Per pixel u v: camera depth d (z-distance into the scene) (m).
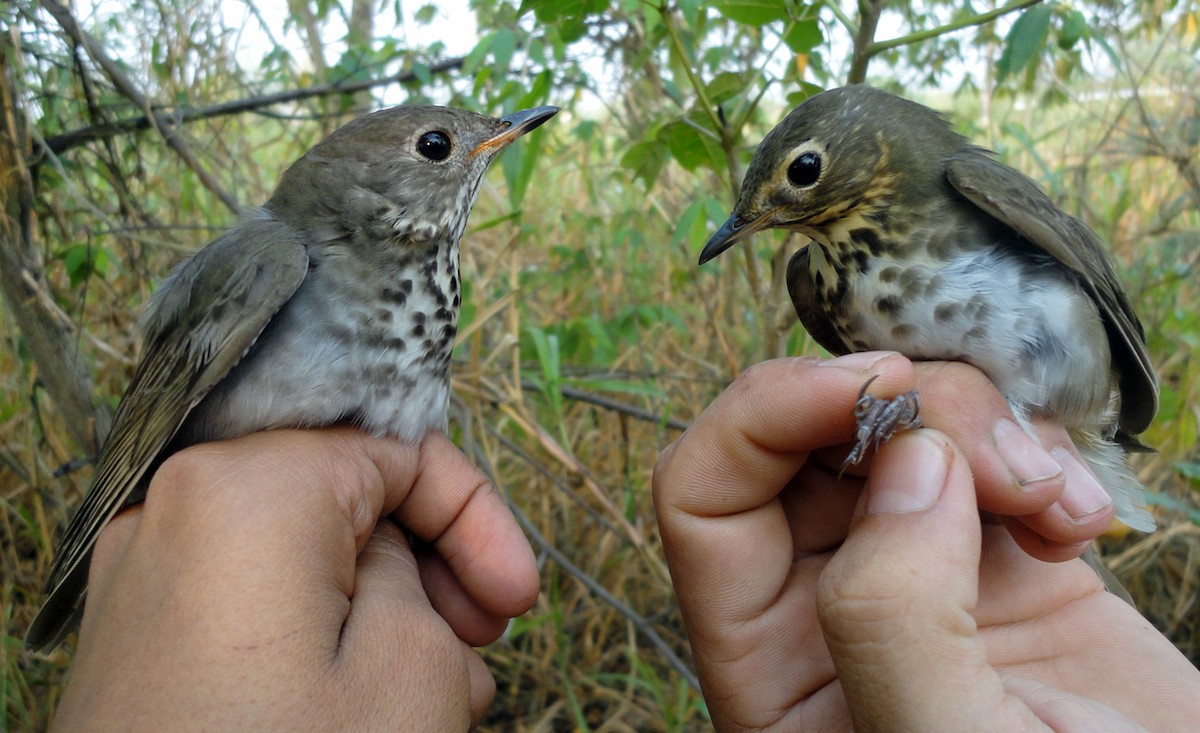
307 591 0.14
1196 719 0.17
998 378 0.19
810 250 0.22
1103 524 0.17
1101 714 0.14
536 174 0.43
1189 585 0.34
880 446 0.15
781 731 0.17
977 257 0.19
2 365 0.31
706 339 0.36
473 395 0.29
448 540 0.19
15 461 0.30
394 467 0.18
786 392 0.17
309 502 0.15
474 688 0.18
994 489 0.17
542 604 0.31
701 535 0.18
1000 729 0.13
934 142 0.20
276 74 0.35
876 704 0.13
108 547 0.17
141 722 0.13
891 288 0.20
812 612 0.18
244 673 0.13
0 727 0.26
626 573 0.34
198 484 0.15
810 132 0.20
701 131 0.23
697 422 0.18
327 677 0.14
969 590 0.14
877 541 0.14
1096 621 0.18
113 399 0.29
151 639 0.13
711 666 0.18
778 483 0.18
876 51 0.20
